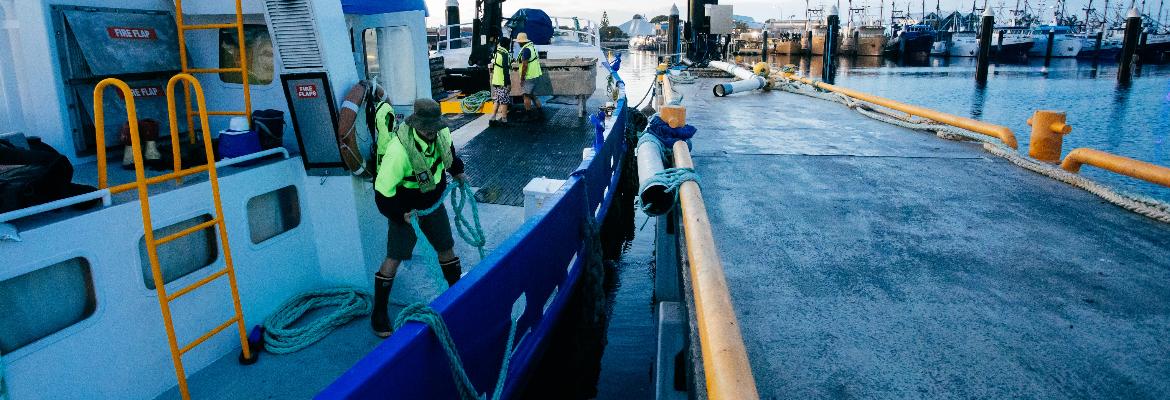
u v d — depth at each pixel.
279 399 3.61
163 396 3.67
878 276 3.61
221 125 4.98
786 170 6.20
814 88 13.89
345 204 4.57
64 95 4.28
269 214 4.41
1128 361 2.72
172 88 3.29
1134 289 3.39
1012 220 4.58
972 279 3.55
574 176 5.20
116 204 3.36
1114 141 21.72
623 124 9.53
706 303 2.37
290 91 4.20
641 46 96.88
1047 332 2.96
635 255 7.74
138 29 4.53
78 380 3.29
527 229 3.98
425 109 3.78
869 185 5.61
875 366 2.72
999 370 2.67
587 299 5.11
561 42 16.86
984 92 35.94
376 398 2.39
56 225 3.07
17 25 4.10
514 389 3.81
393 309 4.50
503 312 3.58
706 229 3.19
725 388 1.81
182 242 3.78
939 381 2.61
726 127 8.95
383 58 6.48
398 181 3.85
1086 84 39.03
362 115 4.41
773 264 3.80
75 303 3.28
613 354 5.27
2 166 3.12
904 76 47.75
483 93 11.96
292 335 4.09
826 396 2.53
